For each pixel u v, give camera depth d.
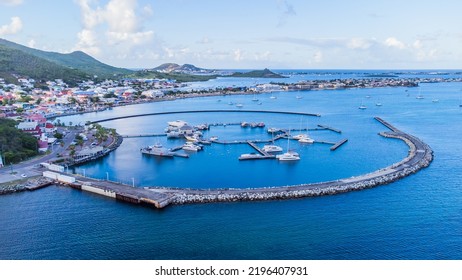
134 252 64.88
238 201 85.56
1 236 70.81
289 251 64.19
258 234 70.38
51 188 96.62
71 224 75.81
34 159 120.94
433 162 120.06
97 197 90.31
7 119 165.88
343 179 97.88
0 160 110.69
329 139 162.38
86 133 170.50
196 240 68.62
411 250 64.81
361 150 141.62
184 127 176.38
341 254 63.25
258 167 118.69
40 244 67.94
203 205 83.75
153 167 119.75
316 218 76.94
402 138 159.12
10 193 92.50
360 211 80.31
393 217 77.50
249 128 195.38
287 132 178.50
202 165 121.69
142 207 83.69
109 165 122.56
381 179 97.31
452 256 63.03
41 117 190.75
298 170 114.62
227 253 63.88
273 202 84.94
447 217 77.50
